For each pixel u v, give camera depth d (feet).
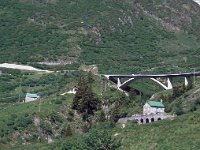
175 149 574.97
